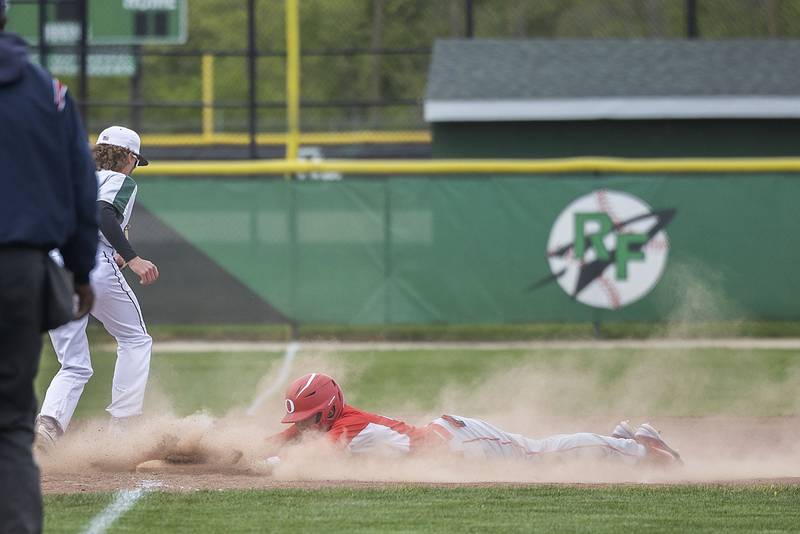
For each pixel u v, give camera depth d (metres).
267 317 48.41
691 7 68.25
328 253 48.41
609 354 42.72
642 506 16.39
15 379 11.52
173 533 14.59
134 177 48.12
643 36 88.06
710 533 14.81
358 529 14.84
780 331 49.09
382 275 48.47
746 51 65.38
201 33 95.69
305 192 48.28
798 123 60.38
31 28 73.31
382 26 89.50
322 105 64.44
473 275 48.41
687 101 59.66
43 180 11.56
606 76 62.41
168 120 97.06
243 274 48.34
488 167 48.97
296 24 62.59
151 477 18.69
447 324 48.38
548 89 60.84
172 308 48.25
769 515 15.86
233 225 48.31
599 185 48.34
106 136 21.44
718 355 42.12
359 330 50.12
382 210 48.38
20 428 11.62
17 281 11.38
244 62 97.00
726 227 48.38
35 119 11.56
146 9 74.31
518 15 89.19
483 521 15.37
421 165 49.28
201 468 19.45
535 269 48.38
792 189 48.28
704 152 60.75
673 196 48.41
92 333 45.03
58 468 19.69
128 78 99.31
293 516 15.58
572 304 48.34
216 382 36.03
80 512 15.77
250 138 63.16
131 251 20.64
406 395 32.94
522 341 47.44
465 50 66.44
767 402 31.75
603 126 60.94
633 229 48.31
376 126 88.06
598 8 88.62
